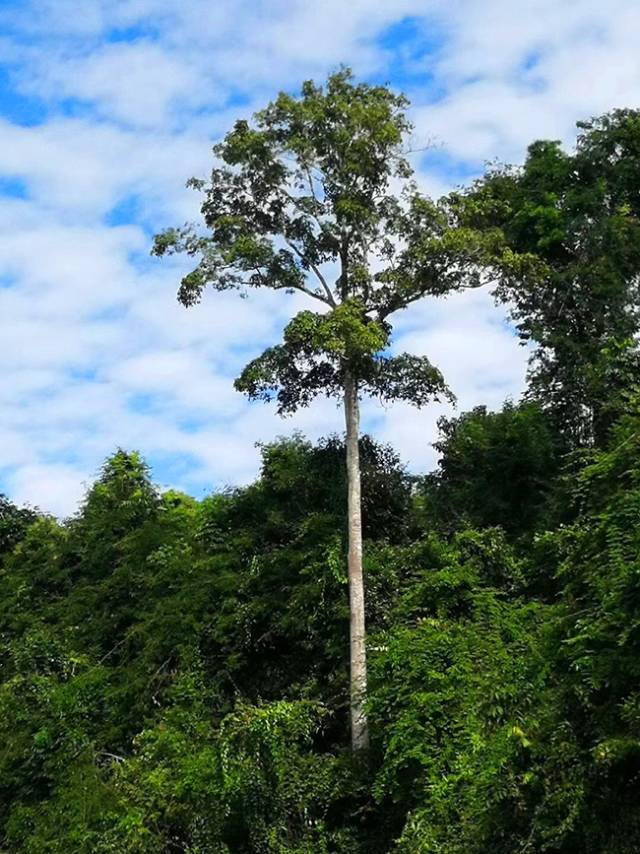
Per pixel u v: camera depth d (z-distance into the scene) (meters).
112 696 25.50
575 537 17.91
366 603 23.50
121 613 28.84
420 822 16.98
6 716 26.06
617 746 13.19
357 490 23.39
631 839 13.58
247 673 24.67
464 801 16.53
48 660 28.12
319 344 22.38
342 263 24.44
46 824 22.45
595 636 14.55
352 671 21.77
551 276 26.78
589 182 29.08
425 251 23.20
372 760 20.56
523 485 25.77
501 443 26.36
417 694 19.17
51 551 34.50
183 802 20.44
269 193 24.62
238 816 19.80
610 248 27.30
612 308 26.67
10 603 32.78
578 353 26.48
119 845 20.33
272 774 20.05
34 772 24.73
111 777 23.02
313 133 24.23
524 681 16.42
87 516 33.84
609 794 14.05
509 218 28.86
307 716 21.00
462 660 19.25
